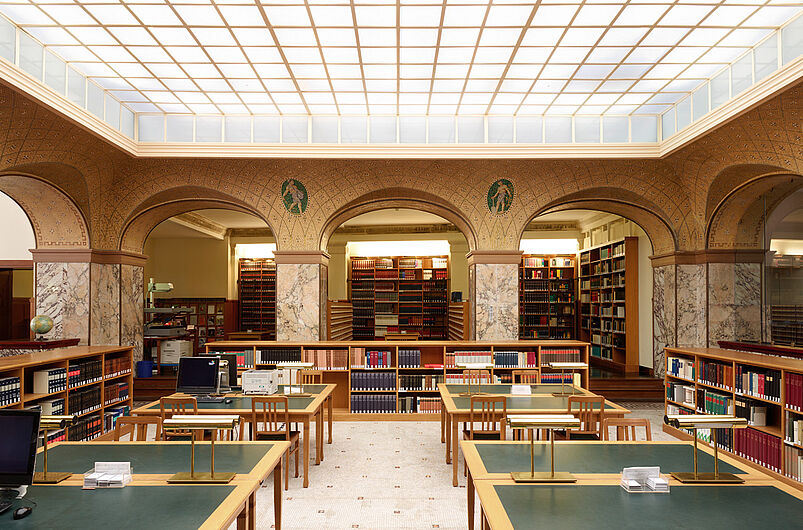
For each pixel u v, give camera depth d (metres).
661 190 10.70
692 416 3.51
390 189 10.95
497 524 2.73
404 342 9.41
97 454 3.97
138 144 9.81
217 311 18.42
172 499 3.05
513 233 11.05
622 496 3.15
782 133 7.51
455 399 6.47
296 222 11.01
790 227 9.21
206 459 3.80
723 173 9.29
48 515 2.83
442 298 18.22
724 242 10.47
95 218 10.55
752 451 6.55
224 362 6.95
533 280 16.47
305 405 6.10
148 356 13.27
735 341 9.47
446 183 10.91
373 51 7.44
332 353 9.45
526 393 6.77
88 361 7.97
